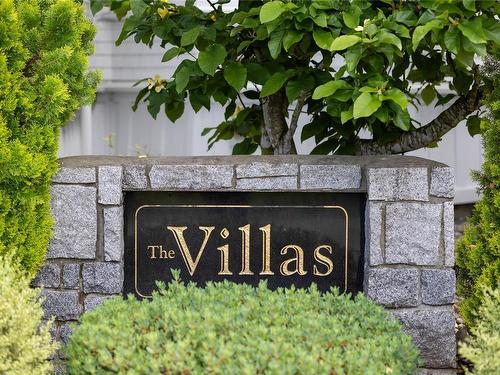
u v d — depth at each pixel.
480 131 4.44
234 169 3.87
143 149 7.46
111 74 7.32
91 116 7.46
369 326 3.02
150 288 3.96
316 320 2.89
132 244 3.97
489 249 3.90
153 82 4.64
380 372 2.55
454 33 3.44
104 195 3.89
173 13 4.46
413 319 3.83
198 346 2.69
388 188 3.80
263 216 3.93
